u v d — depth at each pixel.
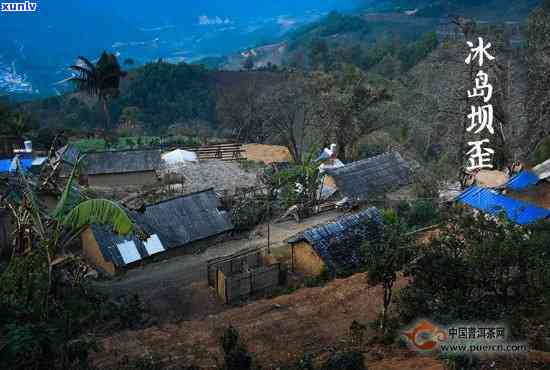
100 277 23.14
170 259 25.12
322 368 12.09
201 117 92.38
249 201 30.23
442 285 13.20
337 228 22.12
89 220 12.89
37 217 13.87
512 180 25.70
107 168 37.62
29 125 50.47
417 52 89.31
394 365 12.38
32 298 13.02
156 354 15.17
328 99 45.81
